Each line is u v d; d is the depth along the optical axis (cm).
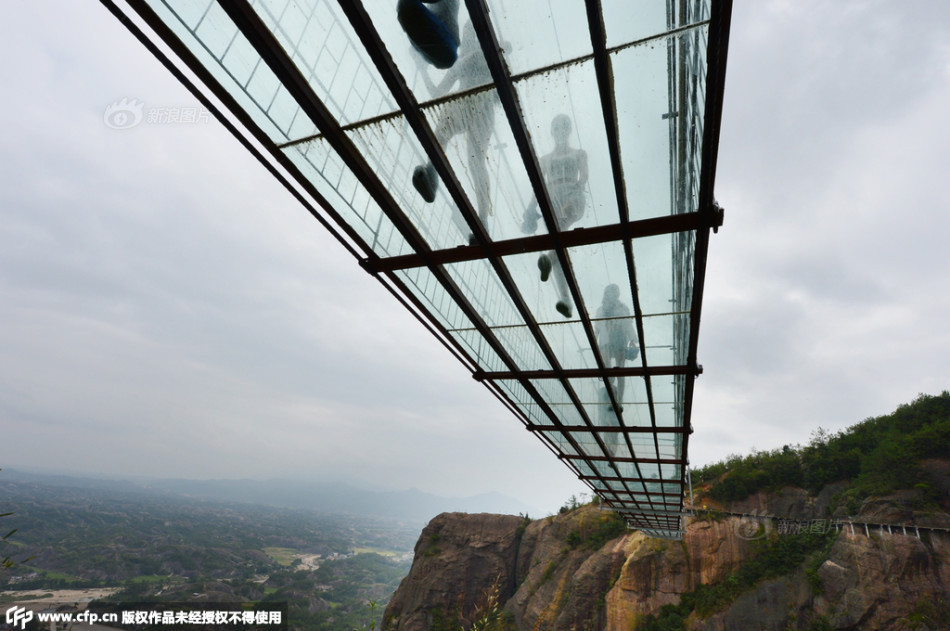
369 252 552
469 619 5722
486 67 375
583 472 1736
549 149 431
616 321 658
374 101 384
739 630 3488
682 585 4050
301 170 430
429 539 7044
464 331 725
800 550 3784
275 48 320
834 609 3170
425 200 480
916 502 3572
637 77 360
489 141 437
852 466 4506
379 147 420
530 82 374
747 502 4847
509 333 707
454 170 438
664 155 404
